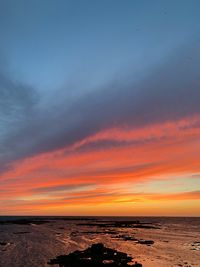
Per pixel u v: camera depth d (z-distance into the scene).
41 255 35.66
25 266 28.78
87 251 34.12
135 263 29.00
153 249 40.44
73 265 27.59
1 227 102.75
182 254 35.81
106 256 31.44
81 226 108.94
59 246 44.81
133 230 84.06
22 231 81.12
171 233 72.06
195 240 53.88
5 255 35.97
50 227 101.88
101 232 75.62
